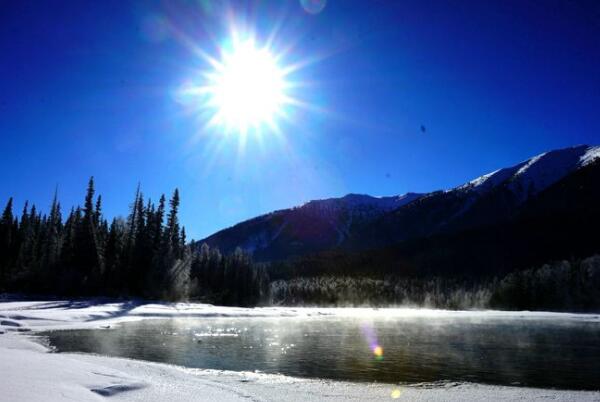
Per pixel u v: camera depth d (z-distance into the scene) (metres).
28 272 71.00
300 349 24.97
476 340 31.97
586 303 116.56
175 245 91.81
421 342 29.91
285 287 151.00
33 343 23.56
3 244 85.25
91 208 76.88
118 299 66.69
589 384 16.23
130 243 79.88
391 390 14.93
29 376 12.23
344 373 17.94
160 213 88.62
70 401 9.85
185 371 17.56
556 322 60.00
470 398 13.91
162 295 73.19
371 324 48.00
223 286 98.62
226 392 13.45
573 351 25.81
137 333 30.84
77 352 21.61
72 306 50.91
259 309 71.50
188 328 36.03
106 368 15.17
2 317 34.38
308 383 15.84
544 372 18.61
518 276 131.25
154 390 12.75
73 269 70.81
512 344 29.44
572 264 130.38
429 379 16.94
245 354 22.47
